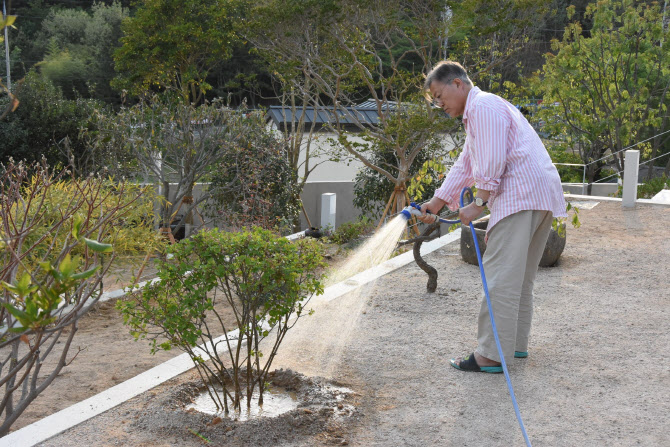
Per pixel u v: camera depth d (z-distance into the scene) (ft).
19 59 67.46
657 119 70.18
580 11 115.14
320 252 13.12
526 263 14.29
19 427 14.99
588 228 30.17
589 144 72.49
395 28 50.85
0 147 62.69
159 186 45.21
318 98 60.85
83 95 75.10
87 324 24.22
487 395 12.80
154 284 12.76
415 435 11.28
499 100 13.23
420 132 45.96
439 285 20.86
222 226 47.39
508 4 48.96
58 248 20.45
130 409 12.58
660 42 73.36
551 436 11.14
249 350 12.60
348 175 68.64
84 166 46.16
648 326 16.81
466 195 14.66
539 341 15.81
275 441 11.25
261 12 49.37
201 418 11.93
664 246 26.25
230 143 42.24
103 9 81.61
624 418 11.78
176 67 63.67
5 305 5.80
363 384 13.47
